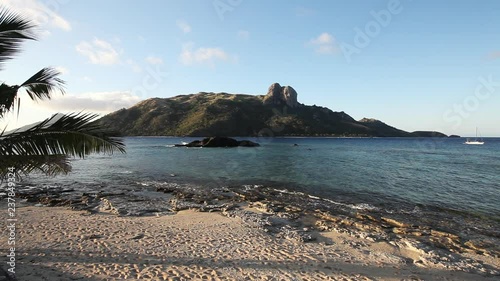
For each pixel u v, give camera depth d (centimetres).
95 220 1384
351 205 1838
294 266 916
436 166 4078
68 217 1434
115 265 873
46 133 611
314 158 5166
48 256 925
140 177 2956
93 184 2542
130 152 6438
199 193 2166
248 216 1480
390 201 1962
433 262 967
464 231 1352
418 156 6016
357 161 4697
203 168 3659
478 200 2003
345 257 1000
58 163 720
